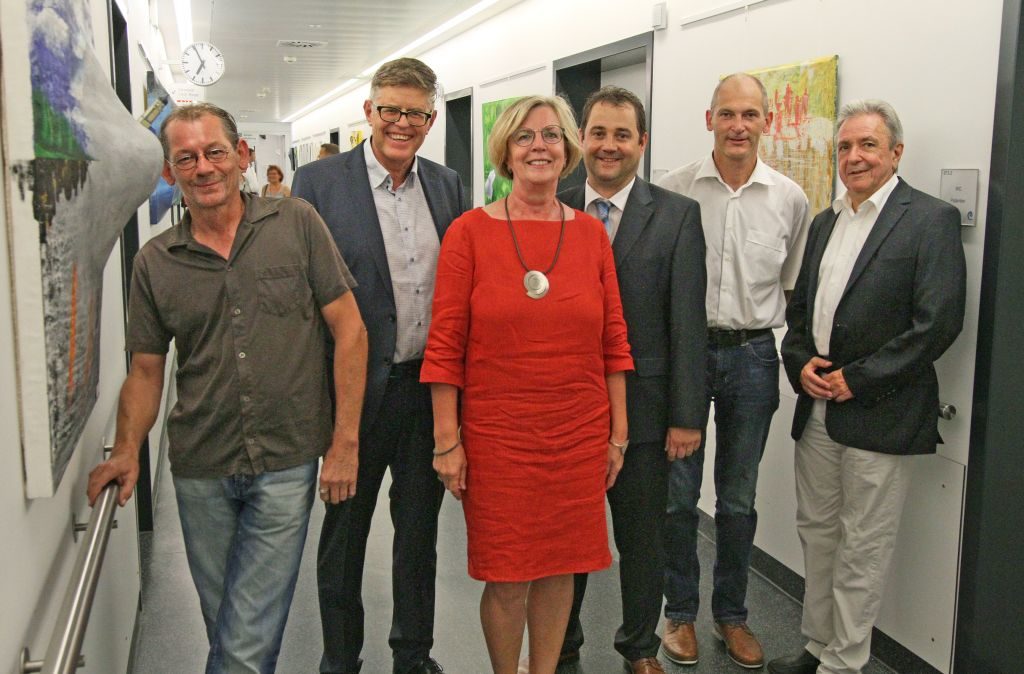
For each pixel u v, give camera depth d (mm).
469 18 7211
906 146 2773
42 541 1356
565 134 2203
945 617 2654
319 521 4219
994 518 2508
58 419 1245
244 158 2004
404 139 2320
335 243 2340
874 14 2896
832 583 2721
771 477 3545
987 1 2439
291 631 3125
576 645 2914
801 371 2680
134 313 1979
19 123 1065
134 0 4703
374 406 2365
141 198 1894
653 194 2516
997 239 2395
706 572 3666
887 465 2506
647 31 4512
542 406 2178
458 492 2283
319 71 12477
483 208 2268
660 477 2551
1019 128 2355
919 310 2396
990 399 2451
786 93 3355
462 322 2217
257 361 1965
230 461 1988
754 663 2861
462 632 3133
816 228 2760
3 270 1115
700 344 2484
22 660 1188
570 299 2174
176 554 3855
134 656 2883
